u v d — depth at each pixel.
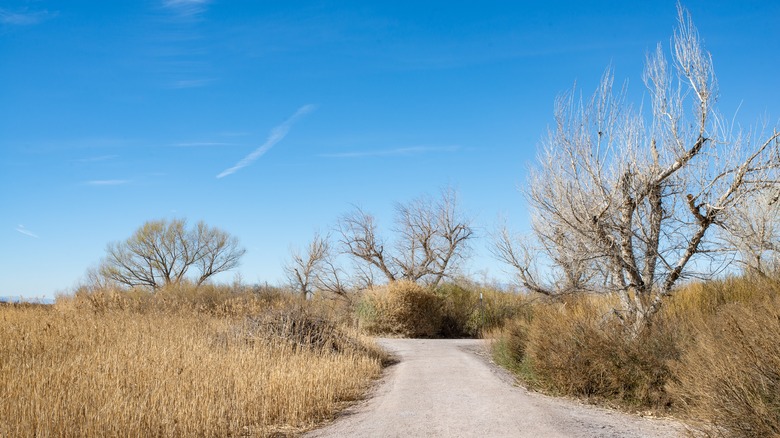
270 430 9.38
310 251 41.72
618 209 13.06
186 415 8.85
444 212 40.25
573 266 14.01
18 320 18.44
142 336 16.75
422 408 10.55
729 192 11.61
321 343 18.00
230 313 24.58
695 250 12.37
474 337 31.64
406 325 30.53
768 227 12.44
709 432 7.66
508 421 9.27
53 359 13.27
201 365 12.70
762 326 7.93
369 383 14.38
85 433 8.00
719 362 7.96
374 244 40.22
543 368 12.79
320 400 11.07
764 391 7.36
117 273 47.03
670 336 11.51
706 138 12.14
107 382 10.63
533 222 15.80
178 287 34.84
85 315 20.88
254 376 11.81
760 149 11.28
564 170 13.73
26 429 8.08
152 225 48.34
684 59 12.54
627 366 11.36
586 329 12.34
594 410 10.78
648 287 12.80
